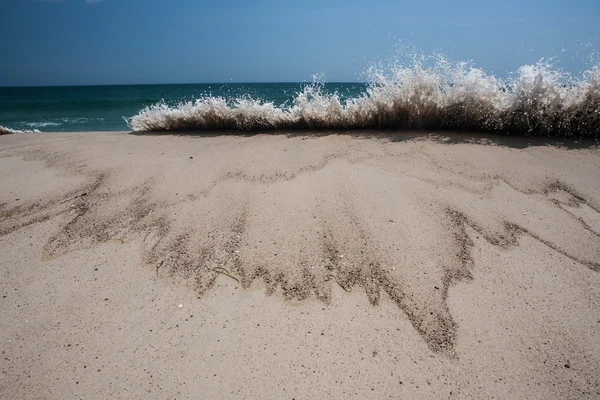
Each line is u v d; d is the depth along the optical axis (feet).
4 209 9.23
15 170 11.85
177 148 13.80
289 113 16.49
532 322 5.65
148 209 8.99
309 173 10.62
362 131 15.16
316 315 5.82
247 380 4.80
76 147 14.43
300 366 4.98
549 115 13.58
